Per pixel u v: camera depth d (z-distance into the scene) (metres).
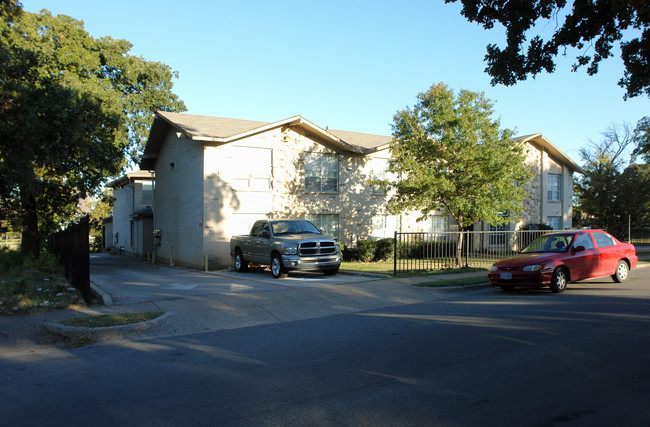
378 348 6.43
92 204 49.62
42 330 7.52
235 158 20.23
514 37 8.05
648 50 8.00
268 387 4.93
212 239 19.66
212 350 6.56
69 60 21.70
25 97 14.97
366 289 11.54
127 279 15.87
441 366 5.52
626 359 5.62
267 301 9.91
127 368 5.74
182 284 13.65
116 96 21.67
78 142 17.78
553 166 29.42
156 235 25.25
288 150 21.39
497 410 4.20
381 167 24.39
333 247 15.04
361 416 4.11
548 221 29.16
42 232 29.67
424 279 13.23
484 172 16.77
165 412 4.29
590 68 8.34
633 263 13.20
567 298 10.24
